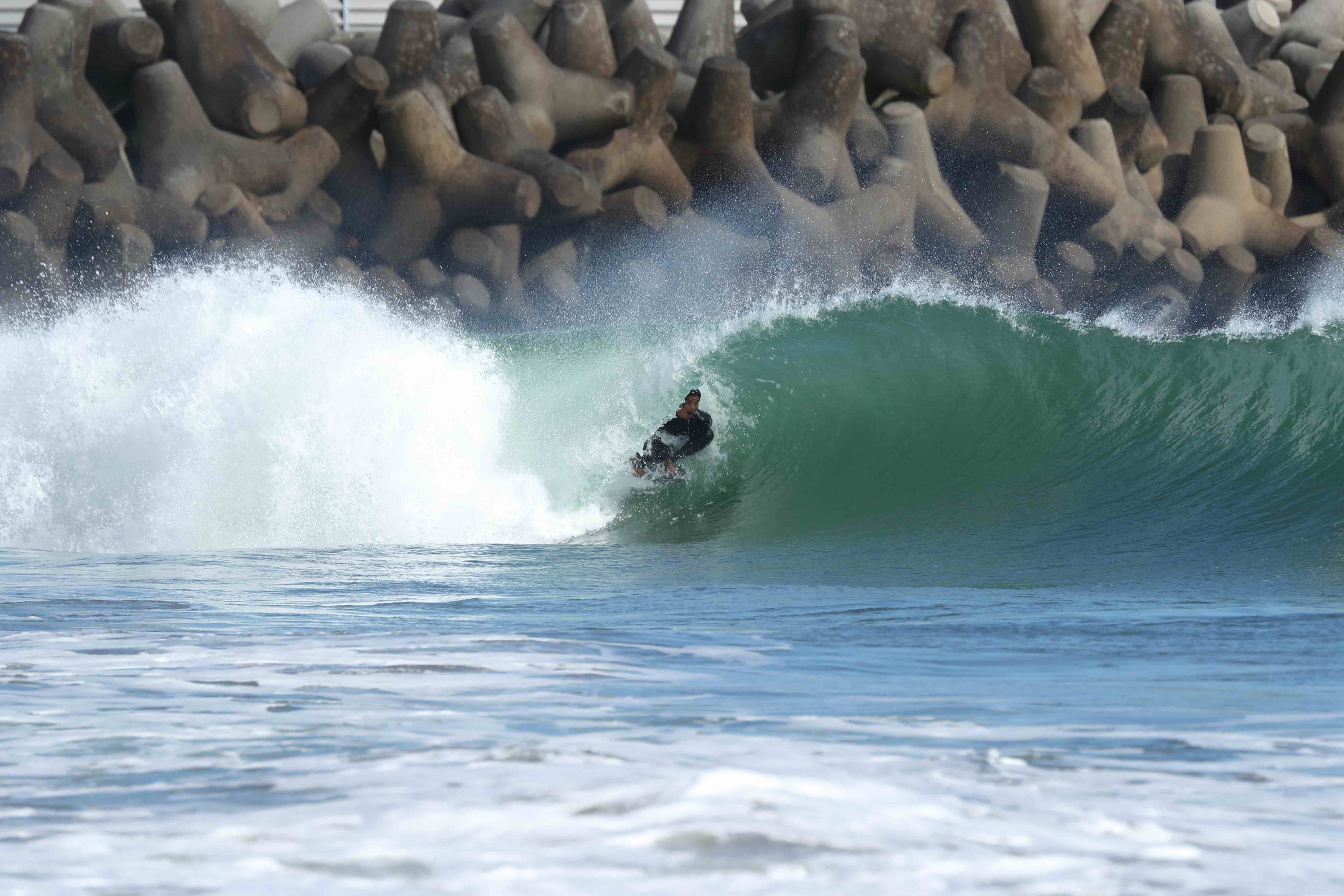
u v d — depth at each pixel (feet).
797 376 175.22
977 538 130.93
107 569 87.15
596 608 64.23
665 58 284.00
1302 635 47.65
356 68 272.10
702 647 40.29
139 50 262.26
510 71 280.51
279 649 35.96
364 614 55.83
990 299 231.09
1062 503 150.20
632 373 168.55
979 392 181.27
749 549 122.11
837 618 58.08
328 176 278.46
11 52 242.99
